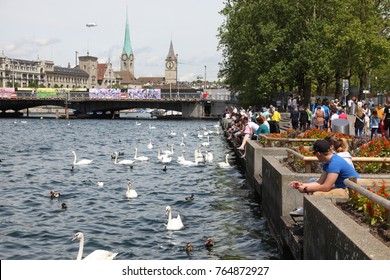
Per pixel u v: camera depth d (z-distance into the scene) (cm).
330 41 6069
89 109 13525
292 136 2191
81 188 2444
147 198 2161
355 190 888
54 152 4375
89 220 1744
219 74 7831
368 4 5919
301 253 1059
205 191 2302
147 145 5212
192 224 1661
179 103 13212
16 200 2117
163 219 1742
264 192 1747
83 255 1338
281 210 1330
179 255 1313
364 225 826
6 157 3909
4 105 13675
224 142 5628
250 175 2328
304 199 1044
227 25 7488
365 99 6475
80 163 3422
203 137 6519
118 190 2377
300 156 1361
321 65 5956
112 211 1897
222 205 1961
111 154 4228
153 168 3231
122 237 1509
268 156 1783
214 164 3391
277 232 1396
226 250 1343
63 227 1639
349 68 6325
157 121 11981
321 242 891
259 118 2578
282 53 6406
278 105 6550
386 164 1355
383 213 815
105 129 8562
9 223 1692
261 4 6462
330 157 1072
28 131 7800
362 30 5788
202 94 13162
